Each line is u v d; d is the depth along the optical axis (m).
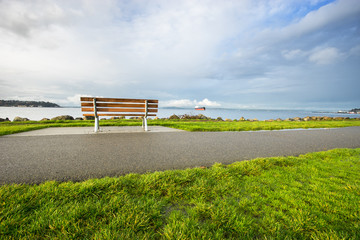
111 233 1.57
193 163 3.53
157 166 3.28
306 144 5.95
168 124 11.30
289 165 3.58
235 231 1.67
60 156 3.70
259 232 1.68
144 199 2.12
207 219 1.83
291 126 11.91
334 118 28.08
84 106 6.89
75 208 1.83
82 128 8.84
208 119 21.02
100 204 1.94
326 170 3.38
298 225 1.74
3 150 4.12
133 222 1.70
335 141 6.77
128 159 3.62
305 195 2.35
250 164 3.38
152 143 5.21
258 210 2.03
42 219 1.66
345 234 1.63
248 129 9.75
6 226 1.53
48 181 2.46
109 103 6.98
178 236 1.54
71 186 2.24
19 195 2.03
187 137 6.43
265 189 2.46
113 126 10.17
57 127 9.33
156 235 1.61
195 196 2.25
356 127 13.34
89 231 1.60
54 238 1.49
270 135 7.73
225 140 6.10
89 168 3.06
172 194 2.27
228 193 2.38
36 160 3.40
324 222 1.81
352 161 4.01
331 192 2.42
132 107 7.36
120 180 2.48
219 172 2.94
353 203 2.17
